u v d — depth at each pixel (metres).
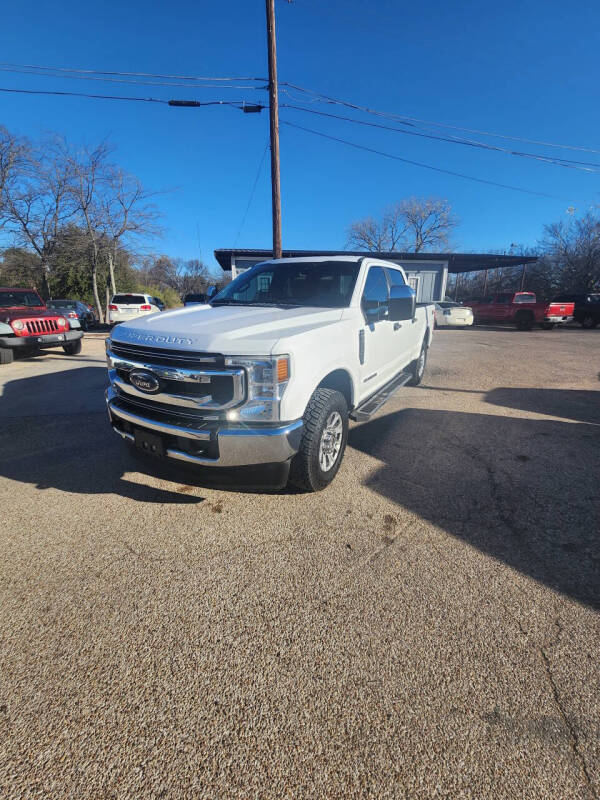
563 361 9.61
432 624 1.99
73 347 10.73
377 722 1.55
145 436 2.79
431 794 1.32
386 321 4.31
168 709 1.61
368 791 1.33
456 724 1.53
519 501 3.12
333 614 2.06
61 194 25.48
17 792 1.34
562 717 1.55
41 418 5.33
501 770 1.38
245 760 1.43
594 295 20.77
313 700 1.64
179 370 2.58
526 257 23.48
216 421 2.56
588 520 2.86
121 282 32.81
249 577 2.34
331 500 3.15
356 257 4.16
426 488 3.33
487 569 2.38
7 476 3.65
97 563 2.47
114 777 1.38
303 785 1.36
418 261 23.45
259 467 2.60
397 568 2.40
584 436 4.52
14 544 2.66
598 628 1.96
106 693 1.68
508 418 5.18
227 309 3.58
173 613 2.08
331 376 3.29
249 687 1.69
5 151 24.38
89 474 3.67
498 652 1.84
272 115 10.46
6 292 10.42
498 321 20.36
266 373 2.50
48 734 1.52
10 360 9.29
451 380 7.48
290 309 3.48
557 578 2.30
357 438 4.44
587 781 1.35
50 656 1.84
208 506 3.10
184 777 1.38
